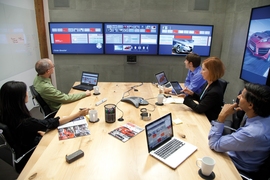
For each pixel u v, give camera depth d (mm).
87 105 2250
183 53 4227
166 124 1485
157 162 1278
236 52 3607
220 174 1182
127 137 1557
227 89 3963
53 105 2451
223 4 4023
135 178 1138
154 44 4168
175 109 2164
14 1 3254
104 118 1901
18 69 3398
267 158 1295
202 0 4000
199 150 1419
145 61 4355
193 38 4141
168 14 4055
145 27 4055
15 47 3299
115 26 4035
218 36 4219
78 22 4000
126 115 1979
